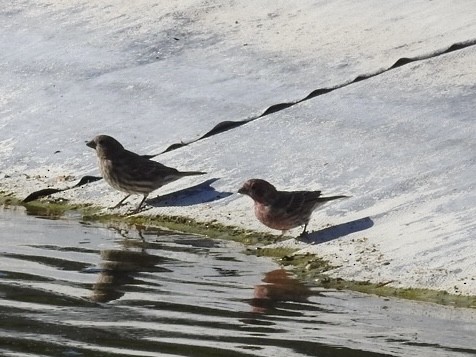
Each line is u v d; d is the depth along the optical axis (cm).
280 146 1596
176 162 1611
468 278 1208
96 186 1611
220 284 1216
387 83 1719
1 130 1770
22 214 1545
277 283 1231
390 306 1159
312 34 1927
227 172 1565
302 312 1120
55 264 1270
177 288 1190
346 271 1269
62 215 1545
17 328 1028
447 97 1644
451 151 1492
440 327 1081
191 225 1474
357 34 1902
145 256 1330
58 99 1839
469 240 1277
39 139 1738
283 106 1705
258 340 1016
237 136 1648
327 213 1417
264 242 1400
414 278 1227
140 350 976
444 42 1816
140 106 1786
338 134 1593
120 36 2009
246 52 1897
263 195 1383
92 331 1025
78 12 2123
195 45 1947
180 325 1052
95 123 1758
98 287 1179
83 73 1906
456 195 1386
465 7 1936
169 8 2088
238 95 1764
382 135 1568
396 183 1444
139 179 1525
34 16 2130
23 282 1186
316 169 1518
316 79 1772
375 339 1034
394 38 1866
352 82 1744
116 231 1457
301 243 1366
